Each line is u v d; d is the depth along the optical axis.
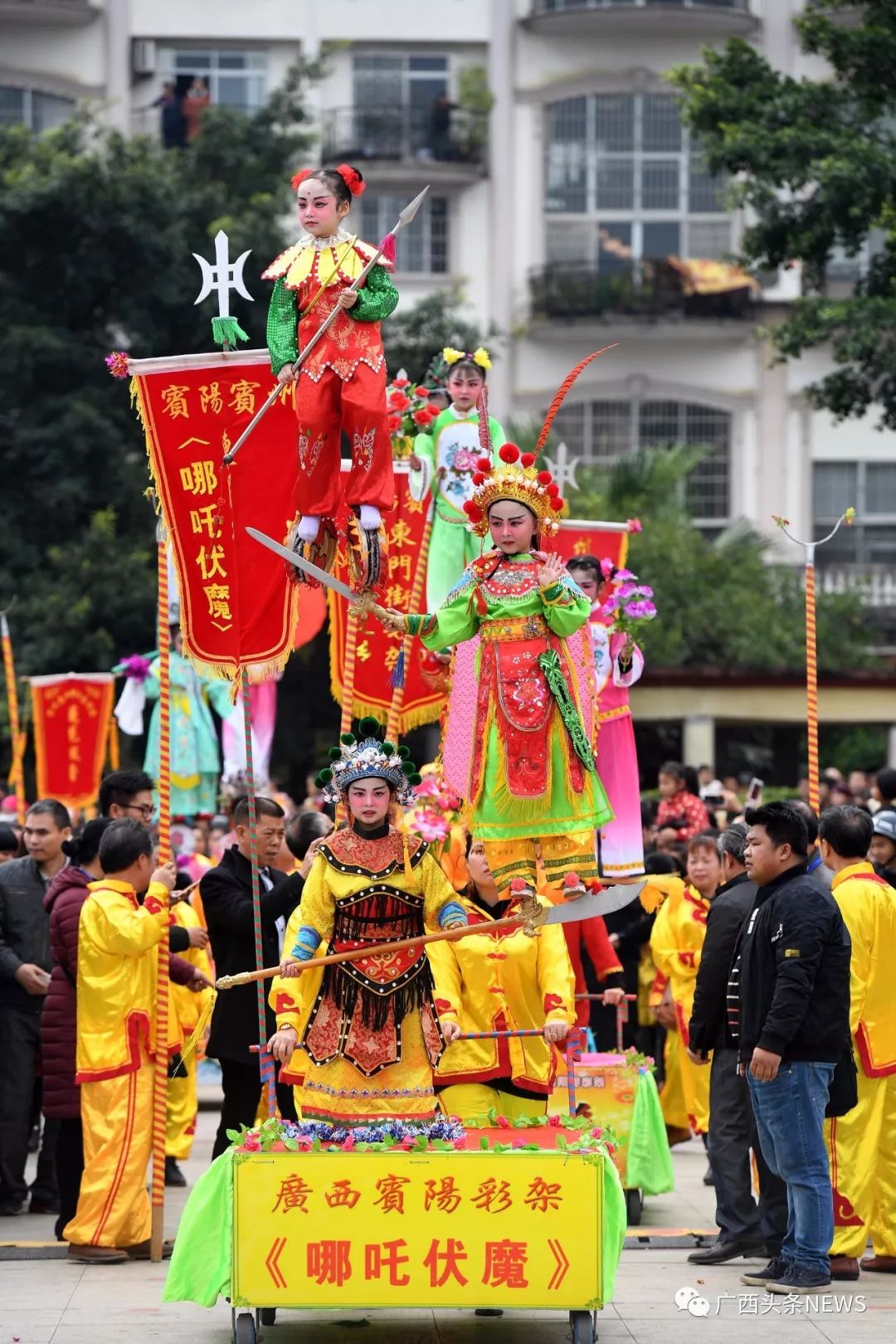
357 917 10.89
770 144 27.78
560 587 10.25
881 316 28.31
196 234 39.16
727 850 14.07
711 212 48.31
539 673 10.34
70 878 14.09
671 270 47.38
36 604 37.00
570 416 48.09
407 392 15.24
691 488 48.12
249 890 13.95
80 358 38.12
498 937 12.25
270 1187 10.50
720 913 13.34
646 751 42.09
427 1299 10.47
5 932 15.70
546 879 10.75
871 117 28.62
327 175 10.66
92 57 46.72
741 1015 12.21
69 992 13.84
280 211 39.62
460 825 13.27
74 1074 13.77
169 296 38.19
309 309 10.59
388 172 46.81
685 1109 17.72
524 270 48.03
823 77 47.12
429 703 15.56
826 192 27.73
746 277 47.31
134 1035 13.34
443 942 12.23
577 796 10.40
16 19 46.22
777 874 12.25
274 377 12.98
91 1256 13.28
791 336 29.28
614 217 48.16
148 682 22.86
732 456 48.19
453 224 47.91
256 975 10.80
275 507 12.98
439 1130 10.76
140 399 13.02
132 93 46.91
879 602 47.00
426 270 47.81
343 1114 10.88
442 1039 11.12
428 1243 10.49
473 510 10.55
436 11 47.50
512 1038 12.23
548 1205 10.53
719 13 46.91
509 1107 12.41
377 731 11.11
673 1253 13.84
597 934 15.74
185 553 13.09
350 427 10.49
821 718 37.78
